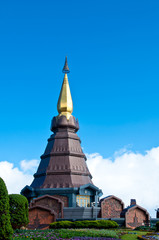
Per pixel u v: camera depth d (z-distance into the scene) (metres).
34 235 34.62
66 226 50.97
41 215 60.16
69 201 68.19
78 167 76.50
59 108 87.31
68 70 91.38
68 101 87.38
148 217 64.12
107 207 64.38
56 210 63.69
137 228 55.81
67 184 70.94
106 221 52.47
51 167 75.75
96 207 63.47
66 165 75.56
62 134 82.56
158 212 72.81
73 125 84.94
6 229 26.95
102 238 36.41
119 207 66.00
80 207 63.03
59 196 69.06
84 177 75.38
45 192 69.88
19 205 44.81
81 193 68.38
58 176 73.56
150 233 45.91
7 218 27.44
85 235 38.62
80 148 82.25
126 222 60.47
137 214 63.28
